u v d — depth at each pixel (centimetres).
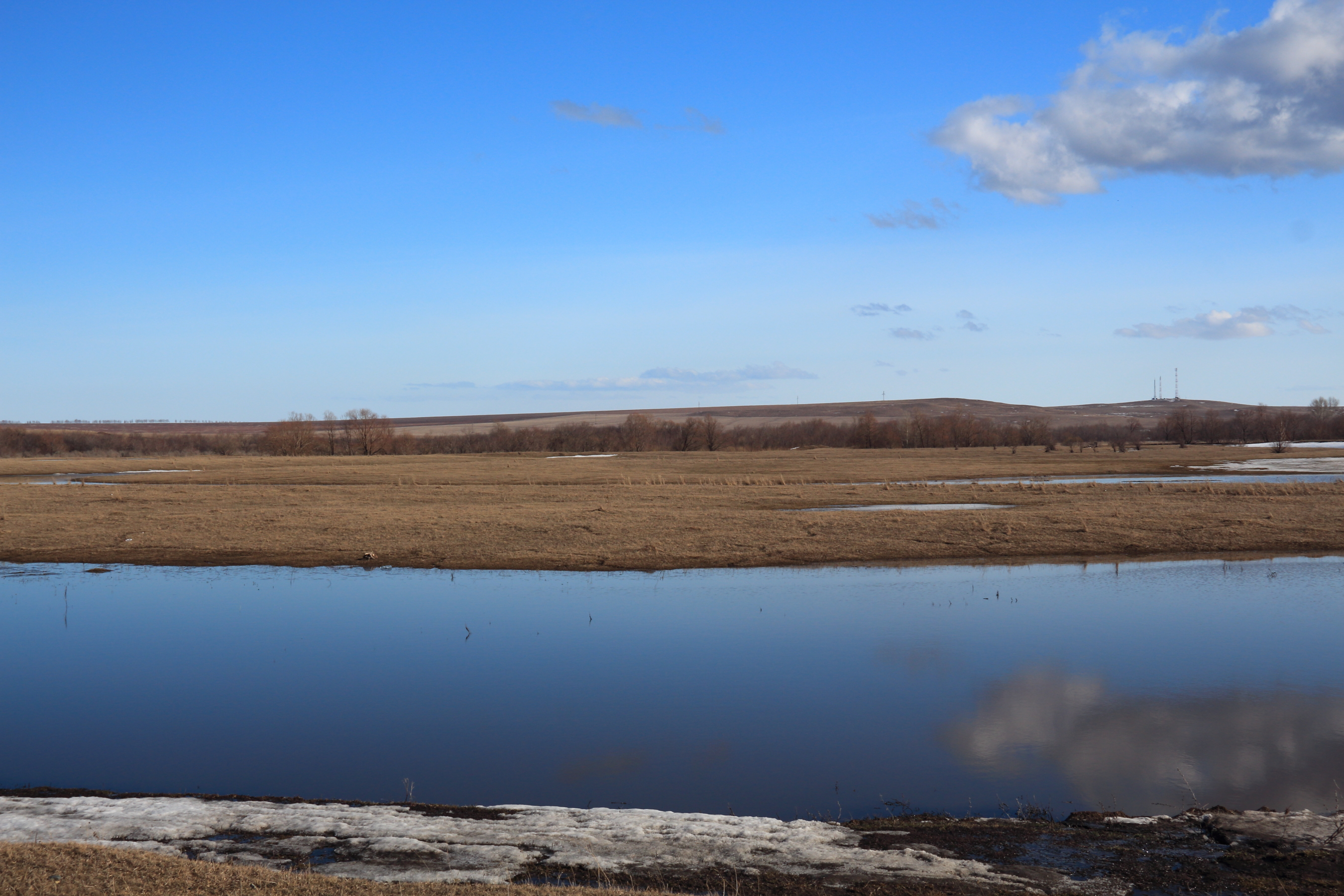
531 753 1200
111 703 1427
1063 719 1312
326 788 1080
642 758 1176
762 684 1510
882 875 772
